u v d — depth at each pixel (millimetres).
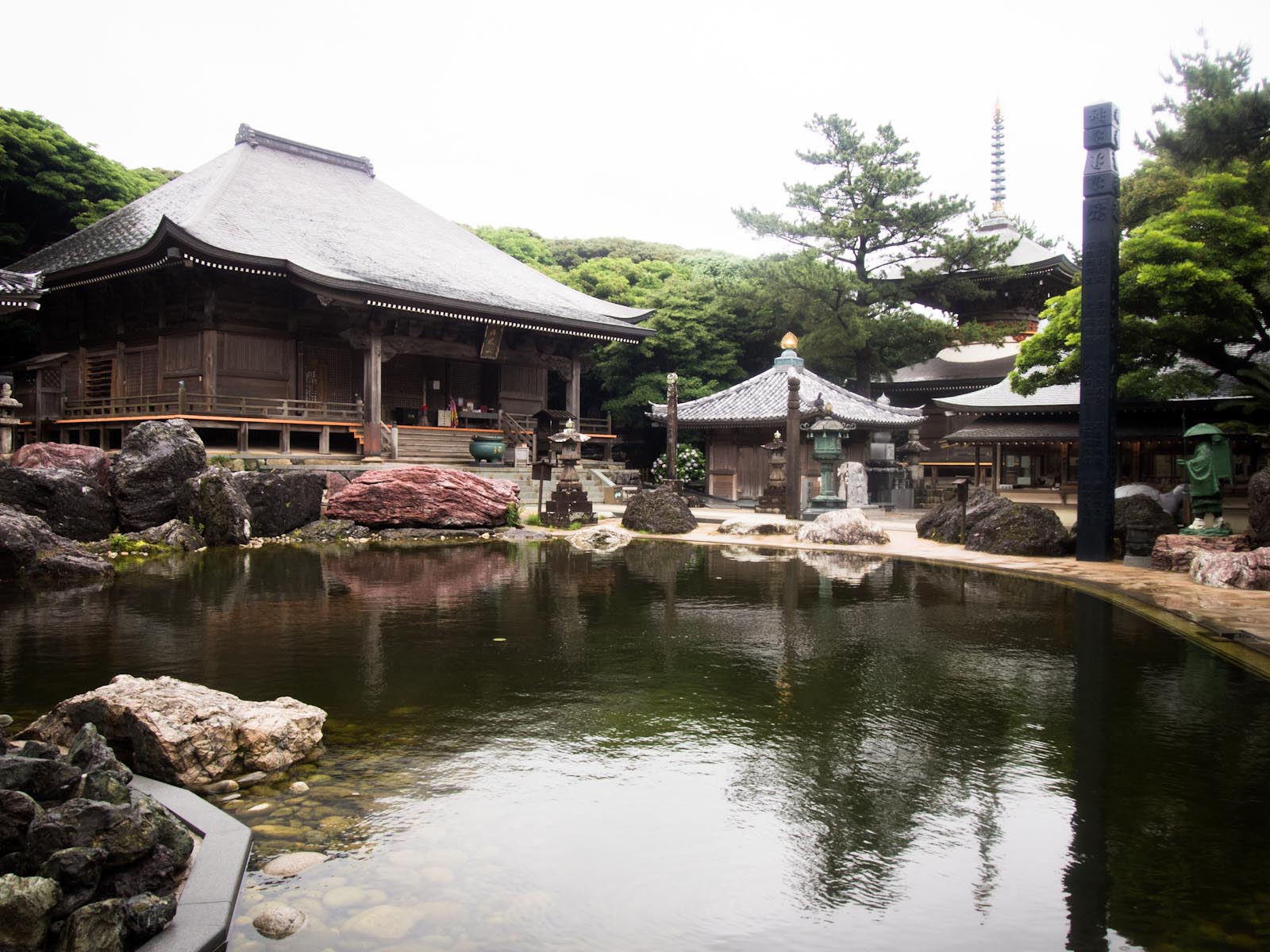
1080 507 16719
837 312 39594
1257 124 17312
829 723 6348
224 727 5297
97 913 3297
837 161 40906
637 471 36875
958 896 3910
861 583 13680
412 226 39625
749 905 3826
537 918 3707
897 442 36875
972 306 45719
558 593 12406
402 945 3488
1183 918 3727
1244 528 23578
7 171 35344
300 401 29109
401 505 21219
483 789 5074
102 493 18141
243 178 34906
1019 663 8234
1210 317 16891
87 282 30844
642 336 39281
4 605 11125
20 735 5625
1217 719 6496
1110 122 16141
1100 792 5078
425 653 8508
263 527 20172
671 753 5699
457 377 38594
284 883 3971
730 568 15547
